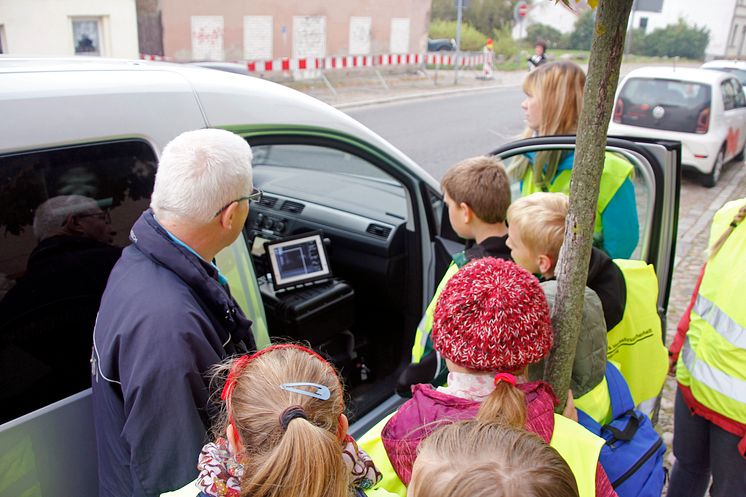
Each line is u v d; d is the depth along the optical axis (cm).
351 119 251
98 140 168
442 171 894
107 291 155
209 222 156
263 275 301
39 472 160
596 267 190
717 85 849
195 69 206
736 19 3825
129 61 212
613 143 241
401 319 311
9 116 154
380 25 1916
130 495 154
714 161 854
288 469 103
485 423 112
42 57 206
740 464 203
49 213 163
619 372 184
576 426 145
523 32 3819
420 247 301
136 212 180
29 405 159
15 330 158
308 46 1712
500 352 135
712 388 201
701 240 650
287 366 119
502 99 1716
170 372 140
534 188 288
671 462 312
